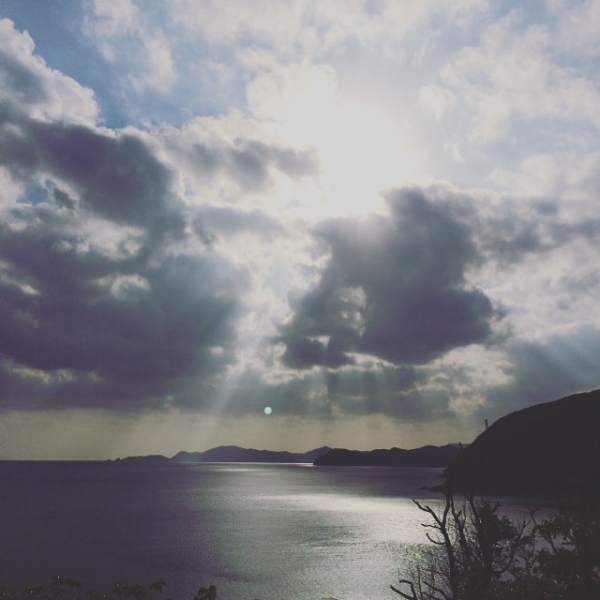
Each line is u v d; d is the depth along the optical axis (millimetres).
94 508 123812
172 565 56062
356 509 122000
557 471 130875
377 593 43625
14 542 72062
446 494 8680
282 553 63719
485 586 8055
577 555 7977
